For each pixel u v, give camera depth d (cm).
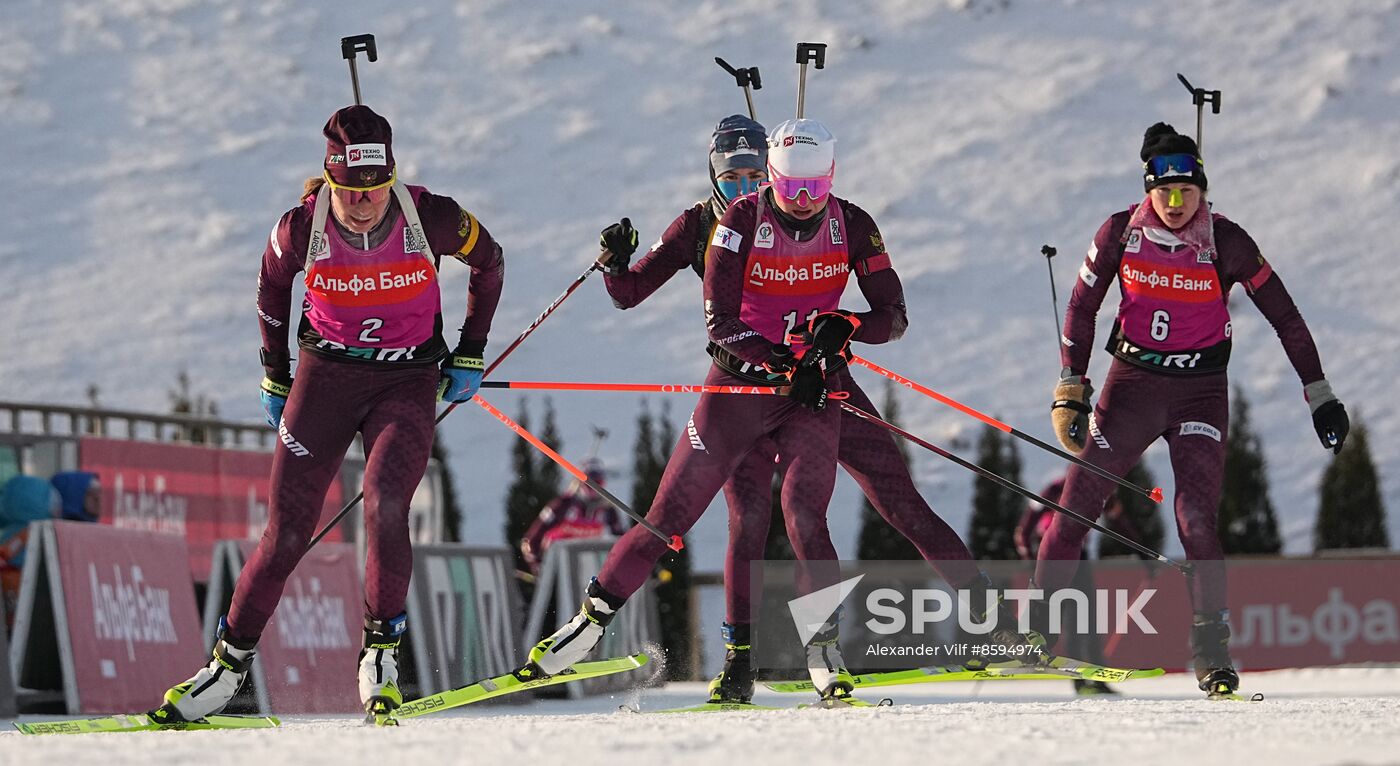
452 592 3150
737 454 2012
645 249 11800
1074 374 2320
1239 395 5859
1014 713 1686
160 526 3266
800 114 2130
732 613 2131
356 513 3622
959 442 9850
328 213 1734
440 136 13288
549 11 14712
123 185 13025
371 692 1689
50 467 3072
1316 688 3238
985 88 13562
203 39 14638
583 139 13162
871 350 10912
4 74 14262
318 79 14100
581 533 4209
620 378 10606
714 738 1316
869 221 2016
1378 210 12144
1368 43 13738
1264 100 13325
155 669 2788
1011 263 11700
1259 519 5769
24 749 1312
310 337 1777
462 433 9956
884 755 1195
